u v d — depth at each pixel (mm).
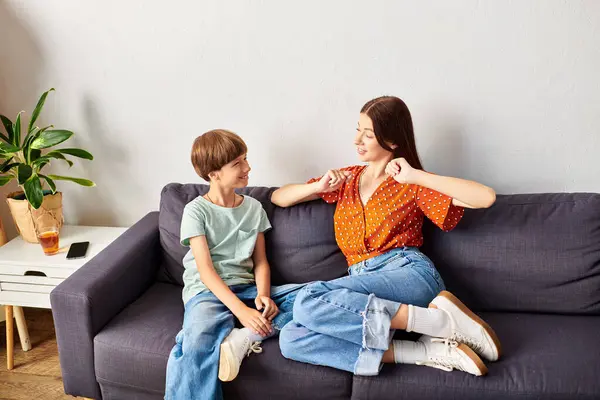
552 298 1796
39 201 1996
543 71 1918
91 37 2162
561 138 1984
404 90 2016
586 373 1481
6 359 2221
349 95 2055
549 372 1492
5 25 2205
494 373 1506
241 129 2180
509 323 1748
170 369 1577
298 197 1912
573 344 1604
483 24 1897
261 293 1796
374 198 1828
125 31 2131
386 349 1545
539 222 1825
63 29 2170
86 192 2395
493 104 1979
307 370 1573
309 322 1591
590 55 1879
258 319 1664
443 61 1958
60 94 2264
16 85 2283
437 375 1517
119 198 2383
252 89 2117
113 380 1697
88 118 2279
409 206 1804
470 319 1570
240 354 1588
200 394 1556
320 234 1927
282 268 1946
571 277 1783
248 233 1893
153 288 2004
